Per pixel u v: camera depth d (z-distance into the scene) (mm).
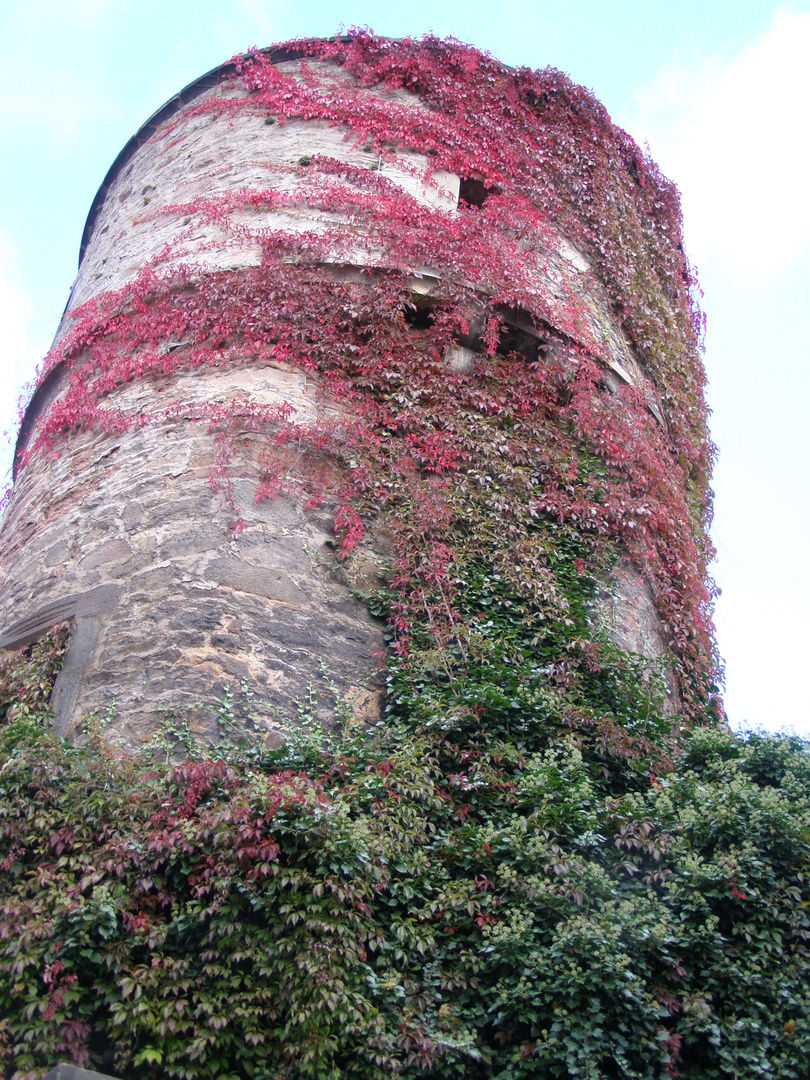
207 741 7297
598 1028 5727
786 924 6312
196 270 10328
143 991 5688
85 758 6695
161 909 6113
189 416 9289
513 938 6074
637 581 9945
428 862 6715
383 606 8609
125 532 8734
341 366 9836
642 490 10289
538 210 11977
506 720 7746
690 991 6004
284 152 11633
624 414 10633
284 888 6066
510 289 10594
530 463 9859
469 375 10297
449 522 9055
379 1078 5676
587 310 11438
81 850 6215
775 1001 5926
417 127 11984
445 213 11141
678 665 10031
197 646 7746
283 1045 5668
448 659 8125
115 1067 5508
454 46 12922
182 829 6230
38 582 9023
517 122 12641
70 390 10336
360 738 7582
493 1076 5836
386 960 6211
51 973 5559
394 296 10148
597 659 8453
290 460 9023
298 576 8430
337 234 10469
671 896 6402
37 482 10133
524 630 8664
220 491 8680
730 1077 5715
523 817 6863
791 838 6598
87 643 8117
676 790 7223
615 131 13359
